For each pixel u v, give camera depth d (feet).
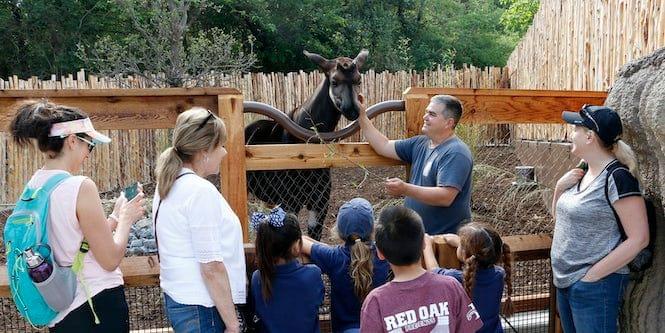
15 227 6.59
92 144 7.24
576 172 8.99
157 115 9.96
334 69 14.73
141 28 34.86
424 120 10.47
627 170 8.10
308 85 38.01
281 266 7.59
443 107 10.14
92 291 6.86
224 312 6.93
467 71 41.57
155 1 33.40
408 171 11.50
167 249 7.11
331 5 67.82
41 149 6.94
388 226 6.69
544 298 11.78
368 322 6.59
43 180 6.81
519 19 58.80
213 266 6.86
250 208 15.26
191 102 10.07
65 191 6.66
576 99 12.34
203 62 35.32
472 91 11.58
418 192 9.80
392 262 6.73
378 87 39.17
